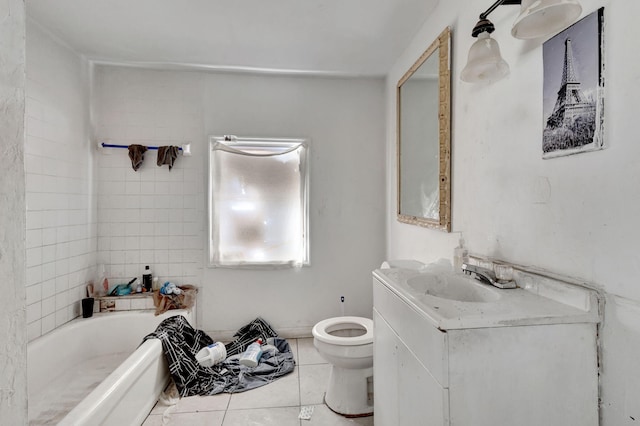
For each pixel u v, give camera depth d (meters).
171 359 2.03
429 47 1.90
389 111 2.79
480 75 1.19
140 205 2.71
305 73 2.80
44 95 2.11
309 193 2.87
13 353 0.41
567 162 1.00
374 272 1.48
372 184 2.93
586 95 0.92
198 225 2.77
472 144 1.52
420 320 0.97
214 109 2.77
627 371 0.82
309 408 1.87
